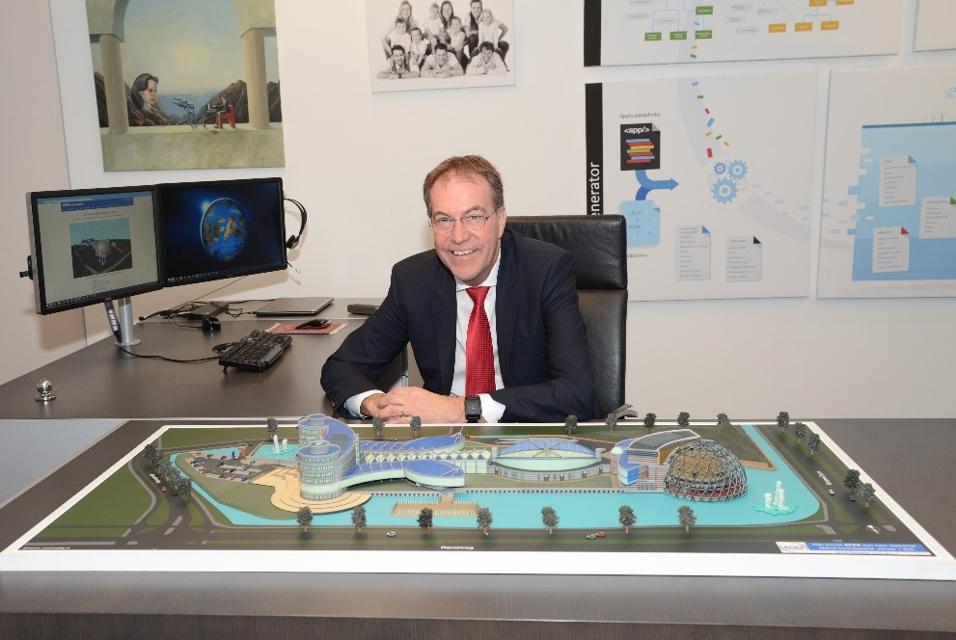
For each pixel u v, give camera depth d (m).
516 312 1.94
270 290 3.30
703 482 1.16
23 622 0.94
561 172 3.15
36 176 3.00
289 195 3.23
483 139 3.14
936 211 3.06
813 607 0.92
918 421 1.50
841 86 3.00
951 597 0.93
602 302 2.14
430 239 3.23
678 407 3.32
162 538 1.07
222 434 1.50
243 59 3.12
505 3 3.01
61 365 2.28
